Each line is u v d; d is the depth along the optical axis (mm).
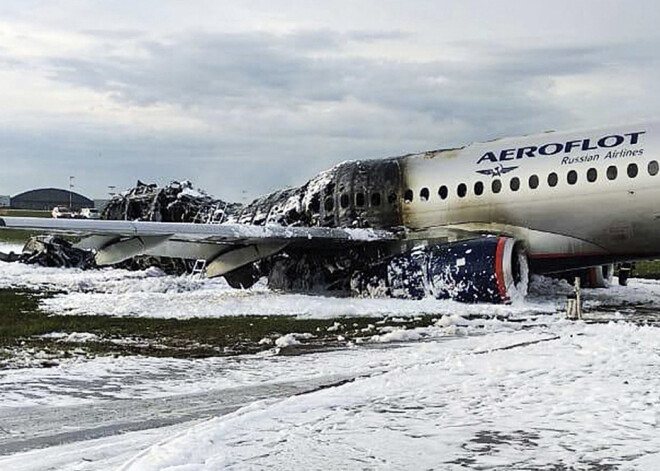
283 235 23062
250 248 24406
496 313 19797
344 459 6898
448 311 20234
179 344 15773
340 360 13320
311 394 9766
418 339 15750
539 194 22406
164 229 21344
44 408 9844
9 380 11648
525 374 10781
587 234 21875
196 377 11953
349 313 20469
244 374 12180
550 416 8383
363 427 8031
